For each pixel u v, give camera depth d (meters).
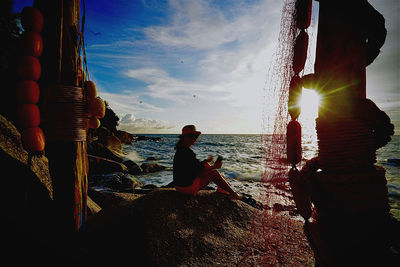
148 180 11.69
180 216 3.01
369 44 1.40
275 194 1.69
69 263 2.15
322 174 1.34
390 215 1.25
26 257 1.93
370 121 1.26
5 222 2.02
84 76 2.53
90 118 2.63
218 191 3.67
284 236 2.10
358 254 1.20
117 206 3.33
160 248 2.55
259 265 2.33
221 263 2.42
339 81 1.32
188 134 3.59
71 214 2.35
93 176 10.73
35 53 2.05
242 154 24.44
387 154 23.41
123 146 39.03
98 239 2.68
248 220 3.18
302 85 1.48
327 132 1.33
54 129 2.20
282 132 1.53
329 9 1.39
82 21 2.47
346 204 1.21
